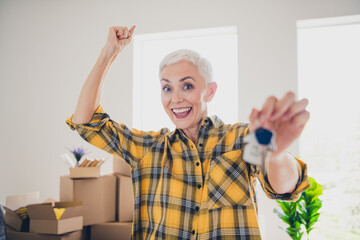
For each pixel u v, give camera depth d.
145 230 0.97
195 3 2.89
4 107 3.28
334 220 2.69
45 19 3.26
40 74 3.22
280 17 2.68
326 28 2.79
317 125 2.76
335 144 2.73
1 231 1.71
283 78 2.64
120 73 3.02
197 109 1.00
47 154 3.12
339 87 2.75
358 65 2.72
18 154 3.20
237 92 2.93
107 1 3.11
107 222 1.99
